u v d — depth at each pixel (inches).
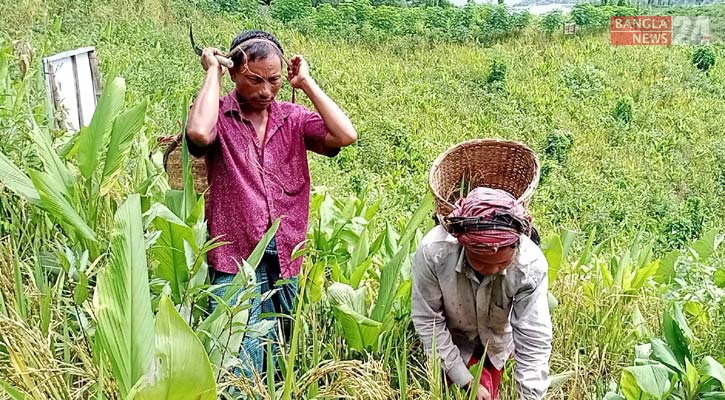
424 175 387.9
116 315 72.9
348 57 661.3
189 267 93.8
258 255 95.3
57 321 94.3
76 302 88.4
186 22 584.4
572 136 510.0
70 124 170.6
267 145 108.6
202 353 66.7
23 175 104.1
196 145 101.9
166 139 132.2
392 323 119.0
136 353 72.7
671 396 108.7
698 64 773.9
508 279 99.7
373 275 142.8
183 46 501.0
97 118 111.3
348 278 139.3
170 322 66.2
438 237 103.0
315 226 146.3
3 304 90.5
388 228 150.2
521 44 800.9
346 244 150.6
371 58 682.2
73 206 109.0
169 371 66.6
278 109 110.7
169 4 596.1
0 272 98.1
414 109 528.4
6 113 134.3
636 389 106.8
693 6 1278.3
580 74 668.1
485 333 110.6
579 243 319.3
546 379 104.0
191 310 94.2
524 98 607.5
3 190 117.3
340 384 85.3
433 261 102.2
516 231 91.7
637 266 174.6
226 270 106.9
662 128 578.2
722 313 136.3
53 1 452.8
